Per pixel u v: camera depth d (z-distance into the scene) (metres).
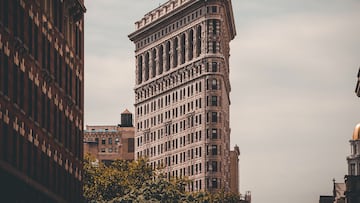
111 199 176.62
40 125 87.00
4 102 74.38
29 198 83.25
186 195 199.38
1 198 74.50
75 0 101.44
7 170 74.50
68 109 100.94
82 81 109.56
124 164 193.62
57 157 94.94
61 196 97.06
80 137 108.75
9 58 75.81
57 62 94.81
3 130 74.44
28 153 82.75
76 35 106.31
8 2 75.25
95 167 179.25
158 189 186.25
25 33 81.06
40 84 87.12
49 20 90.62
